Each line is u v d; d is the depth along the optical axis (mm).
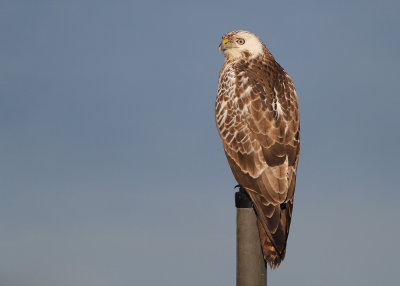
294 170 12398
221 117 13359
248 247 11383
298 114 13062
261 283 11289
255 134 12617
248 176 12461
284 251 11375
